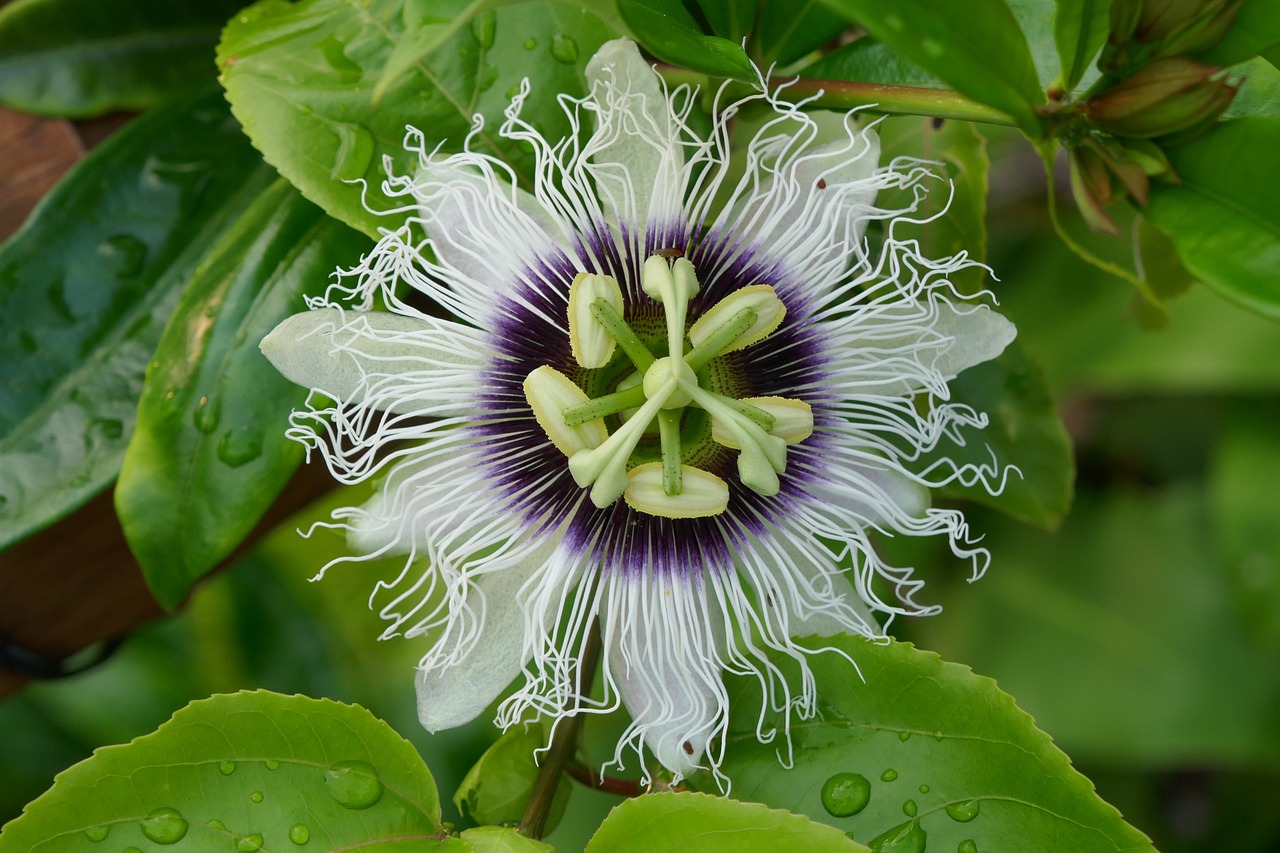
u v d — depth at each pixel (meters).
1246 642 0.45
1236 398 0.45
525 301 0.35
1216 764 0.47
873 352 0.35
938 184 0.37
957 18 0.33
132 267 0.37
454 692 0.35
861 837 0.34
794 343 0.36
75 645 0.39
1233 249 0.33
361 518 0.35
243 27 0.36
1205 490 0.46
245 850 0.34
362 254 0.36
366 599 0.45
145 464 0.36
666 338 0.36
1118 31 0.33
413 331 0.35
